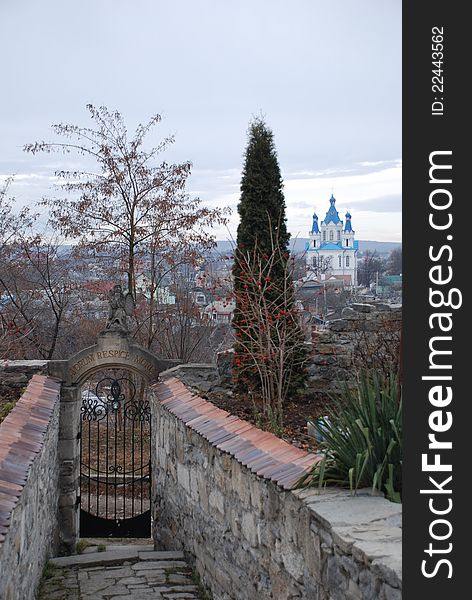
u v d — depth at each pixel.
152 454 13.25
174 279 22.27
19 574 6.69
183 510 10.36
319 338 12.27
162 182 20.05
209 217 20.64
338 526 4.82
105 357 13.88
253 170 11.80
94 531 14.15
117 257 20.39
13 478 6.80
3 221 22.52
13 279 22.11
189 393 11.52
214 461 8.50
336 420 6.00
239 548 7.50
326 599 5.10
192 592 9.09
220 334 24.00
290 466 6.37
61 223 22.12
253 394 11.79
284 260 11.73
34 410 10.68
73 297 23.08
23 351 21.34
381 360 11.44
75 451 13.80
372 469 5.50
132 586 9.37
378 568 4.24
